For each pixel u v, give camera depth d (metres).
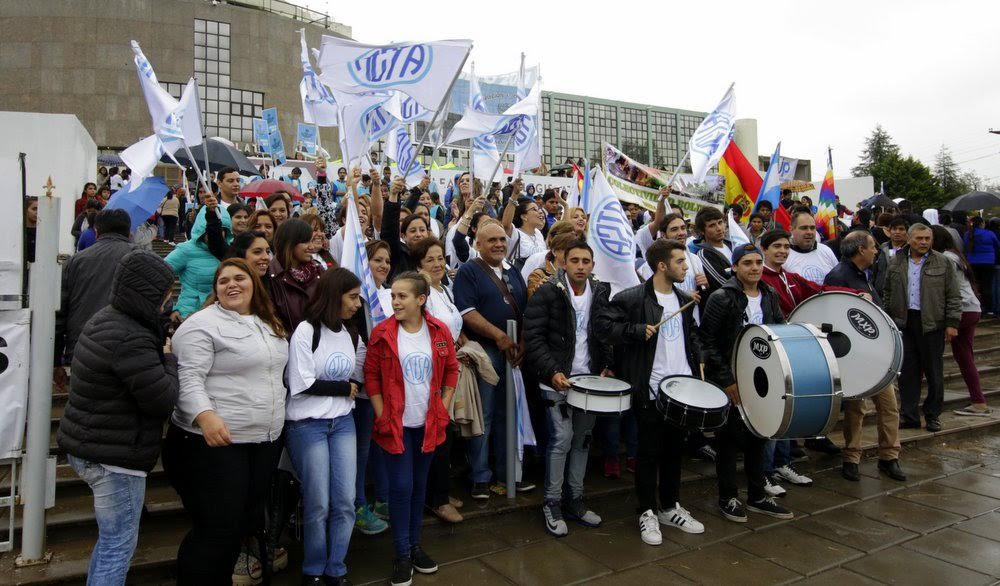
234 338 3.17
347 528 3.60
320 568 3.52
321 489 3.47
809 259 6.45
